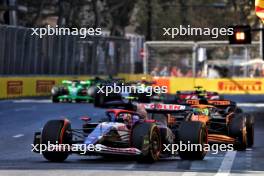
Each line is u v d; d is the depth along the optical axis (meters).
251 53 159.38
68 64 148.88
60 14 163.75
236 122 53.12
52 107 103.38
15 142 58.06
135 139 41.75
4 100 118.81
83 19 173.25
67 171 38.50
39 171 38.53
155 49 163.25
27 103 112.44
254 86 145.12
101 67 163.38
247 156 49.22
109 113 44.38
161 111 49.97
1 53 120.88
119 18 198.62
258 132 72.12
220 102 58.94
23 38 128.88
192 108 53.56
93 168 40.09
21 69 128.75
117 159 45.34
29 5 169.50
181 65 179.38
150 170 39.53
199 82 145.38
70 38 149.25
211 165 42.97
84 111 95.75
